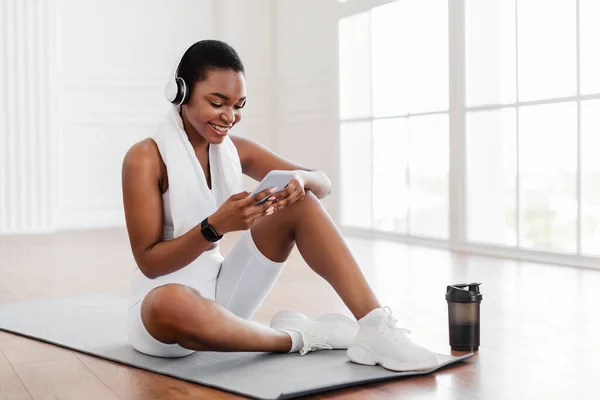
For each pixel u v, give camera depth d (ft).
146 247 6.93
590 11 14.15
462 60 17.07
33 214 23.16
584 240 14.52
